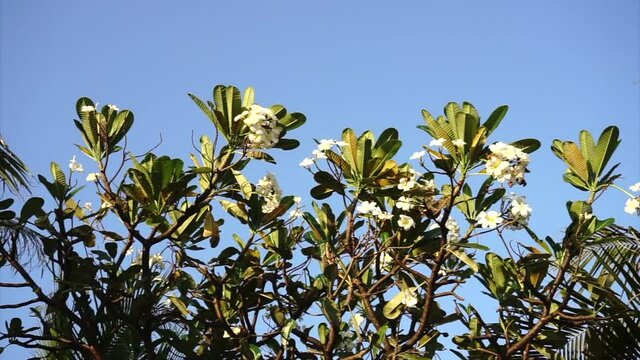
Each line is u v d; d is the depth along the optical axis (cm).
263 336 498
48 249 480
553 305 487
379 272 512
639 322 479
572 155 459
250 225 504
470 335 484
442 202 480
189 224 498
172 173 467
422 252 495
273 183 516
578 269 454
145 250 474
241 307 516
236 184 495
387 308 480
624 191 448
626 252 506
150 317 468
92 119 488
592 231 445
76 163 494
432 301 461
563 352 482
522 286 477
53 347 470
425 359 456
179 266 512
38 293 463
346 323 486
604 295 466
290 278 521
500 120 451
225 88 463
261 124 452
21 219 477
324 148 472
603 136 453
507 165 432
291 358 493
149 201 469
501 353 465
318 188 489
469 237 469
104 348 475
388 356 462
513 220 458
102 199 493
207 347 505
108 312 474
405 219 480
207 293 522
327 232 506
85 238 497
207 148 518
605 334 477
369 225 495
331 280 495
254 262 526
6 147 510
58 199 491
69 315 470
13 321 471
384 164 476
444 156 452
